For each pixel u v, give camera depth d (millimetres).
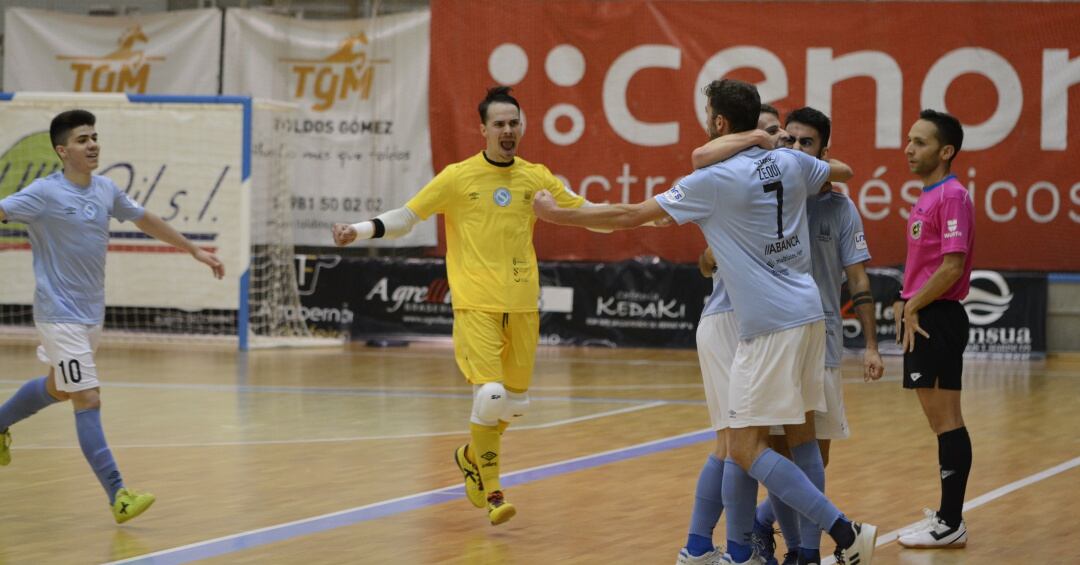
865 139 37344
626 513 14461
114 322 37031
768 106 12469
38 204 13562
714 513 11484
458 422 22062
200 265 35625
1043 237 36844
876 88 37250
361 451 18812
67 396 14391
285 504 14781
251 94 39281
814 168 11359
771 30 37562
